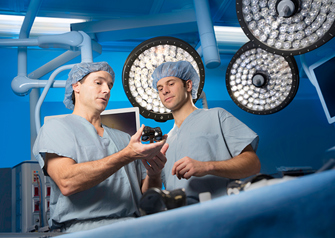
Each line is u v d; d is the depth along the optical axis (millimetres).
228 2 2357
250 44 1925
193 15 2205
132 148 827
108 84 1199
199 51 2244
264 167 2584
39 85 1966
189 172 942
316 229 254
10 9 2254
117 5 2365
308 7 1436
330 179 263
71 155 961
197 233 293
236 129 1204
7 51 2396
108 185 987
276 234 263
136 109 1527
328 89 1986
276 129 2697
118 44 2596
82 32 2008
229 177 1040
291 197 267
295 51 1526
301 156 2639
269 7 1484
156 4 2371
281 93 2012
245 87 2062
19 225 1494
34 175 1519
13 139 2260
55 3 2260
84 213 941
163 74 1326
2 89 2328
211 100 2717
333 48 2289
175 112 1347
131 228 341
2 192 1565
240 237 274
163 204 441
